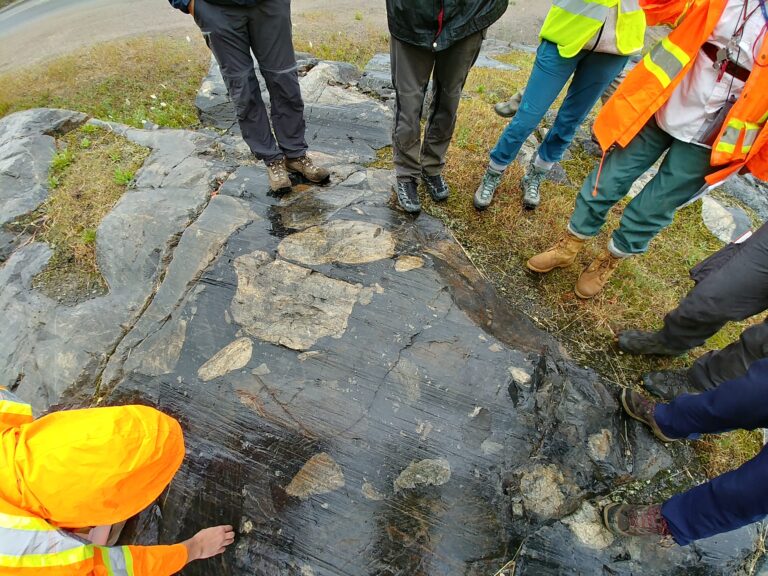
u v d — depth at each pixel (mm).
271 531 1848
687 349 2219
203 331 2342
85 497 1080
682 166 1926
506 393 2133
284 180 2854
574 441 2066
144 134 3555
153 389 2189
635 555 1867
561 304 2568
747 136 1714
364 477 1943
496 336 2324
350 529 1848
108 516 1158
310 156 3303
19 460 1066
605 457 2057
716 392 1648
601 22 2006
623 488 2041
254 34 2338
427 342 2277
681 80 1818
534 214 2969
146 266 2652
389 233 2717
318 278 2496
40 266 2752
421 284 2482
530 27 10273
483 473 1960
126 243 2738
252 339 2303
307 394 2131
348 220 2773
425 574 1790
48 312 2533
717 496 1488
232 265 2557
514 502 1926
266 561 1796
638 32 2076
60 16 9945
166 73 6441
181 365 2244
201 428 2074
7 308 2566
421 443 2014
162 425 1234
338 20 9359
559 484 1980
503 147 2592
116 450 1093
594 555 1860
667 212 2057
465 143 3420
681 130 1857
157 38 8336
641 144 2041
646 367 2371
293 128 2803
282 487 1929
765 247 1708
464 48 2152
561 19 2078
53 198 3086
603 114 2074
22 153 3312
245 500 1908
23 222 2977
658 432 2053
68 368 2314
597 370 2332
